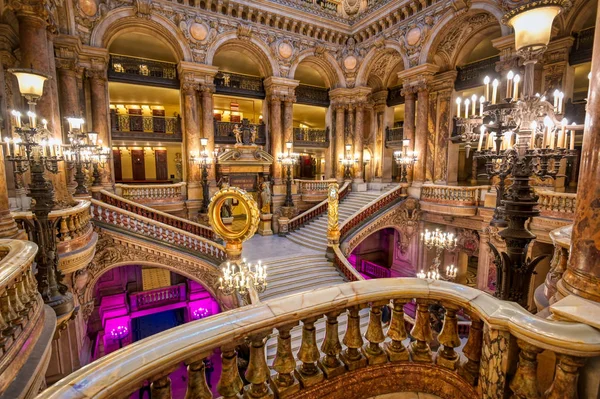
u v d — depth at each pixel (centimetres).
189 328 214
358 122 2070
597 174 230
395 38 1766
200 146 1686
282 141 1934
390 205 1712
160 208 1581
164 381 196
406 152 1716
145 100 2119
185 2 1559
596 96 233
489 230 1314
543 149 341
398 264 1928
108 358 181
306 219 1877
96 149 1189
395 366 295
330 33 1956
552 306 220
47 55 921
